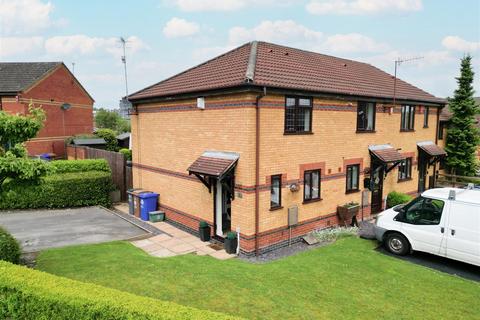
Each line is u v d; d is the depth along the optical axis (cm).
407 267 910
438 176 2175
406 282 808
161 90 1416
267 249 1111
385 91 1553
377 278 825
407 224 1018
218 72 1248
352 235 1235
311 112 1202
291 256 1014
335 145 1310
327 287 764
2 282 577
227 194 1211
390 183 1625
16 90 2567
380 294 739
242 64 1194
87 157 2253
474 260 898
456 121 2192
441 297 735
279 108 1096
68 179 1620
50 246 1098
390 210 1119
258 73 1088
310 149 1215
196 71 1427
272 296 705
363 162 1446
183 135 1301
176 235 1262
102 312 503
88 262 873
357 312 656
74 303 518
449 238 936
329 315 639
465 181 2114
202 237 1192
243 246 1073
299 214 1203
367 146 1459
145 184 1588
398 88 1727
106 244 1078
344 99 1308
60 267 834
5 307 582
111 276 777
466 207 915
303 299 700
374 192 1552
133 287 720
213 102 1135
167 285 735
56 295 536
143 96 1466
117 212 1603
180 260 923
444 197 960
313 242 1189
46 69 2902
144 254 998
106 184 1712
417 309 678
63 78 3062
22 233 1238
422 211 1001
